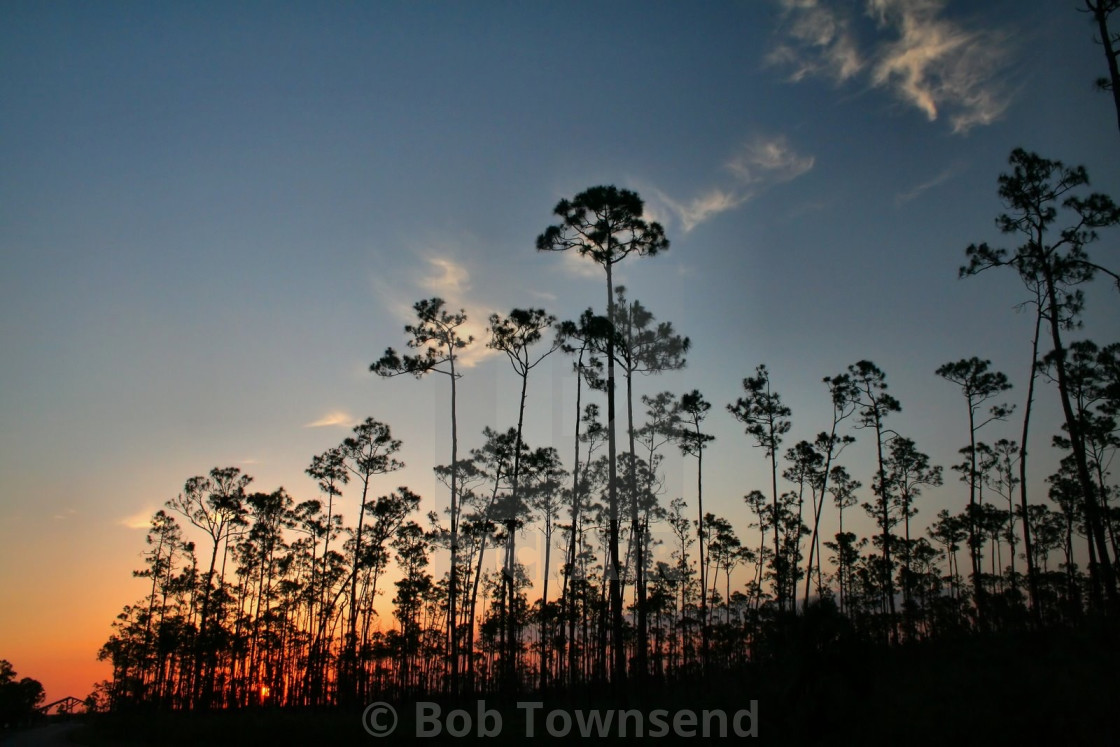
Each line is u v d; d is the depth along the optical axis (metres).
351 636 41.91
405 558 44.12
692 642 45.09
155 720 35.00
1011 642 26.55
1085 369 30.45
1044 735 15.09
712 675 38.69
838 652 18.25
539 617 39.12
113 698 64.44
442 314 33.84
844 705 17.69
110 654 55.94
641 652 27.23
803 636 18.61
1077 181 24.45
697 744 18.34
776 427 39.12
